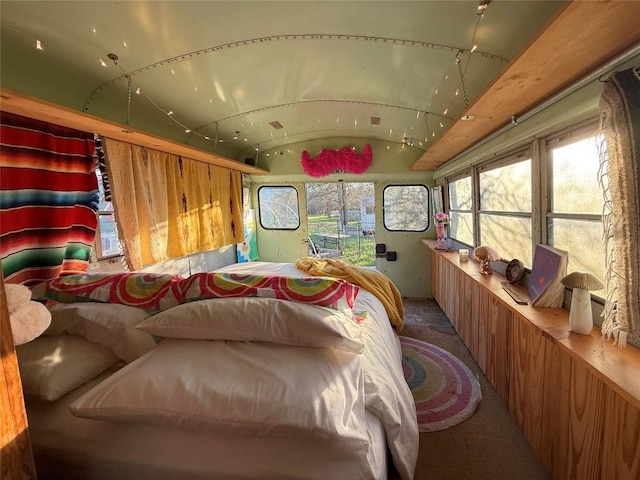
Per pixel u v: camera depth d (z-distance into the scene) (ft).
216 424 3.20
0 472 2.44
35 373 3.92
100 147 6.68
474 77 6.57
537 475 5.01
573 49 3.82
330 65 6.57
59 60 5.40
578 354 3.85
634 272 3.51
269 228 15.71
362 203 24.27
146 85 6.70
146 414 3.30
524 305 5.69
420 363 8.61
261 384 3.46
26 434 2.68
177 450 3.30
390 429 4.06
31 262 5.42
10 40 4.71
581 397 4.16
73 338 4.58
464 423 6.23
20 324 3.41
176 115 8.54
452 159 11.46
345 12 4.85
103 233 7.28
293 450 3.19
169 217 8.88
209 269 11.61
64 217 5.89
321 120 10.93
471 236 10.75
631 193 3.48
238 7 4.66
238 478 3.10
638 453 3.29
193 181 9.96
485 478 4.98
